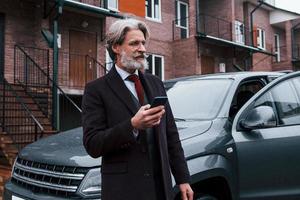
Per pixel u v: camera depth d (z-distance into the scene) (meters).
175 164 2.68
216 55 19.78
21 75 11.88
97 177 3.12
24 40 12.12
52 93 10.68
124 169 2.36
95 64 14.00
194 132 3.63
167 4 18.70
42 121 10.20
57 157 3.39
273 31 25.62
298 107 4.53
